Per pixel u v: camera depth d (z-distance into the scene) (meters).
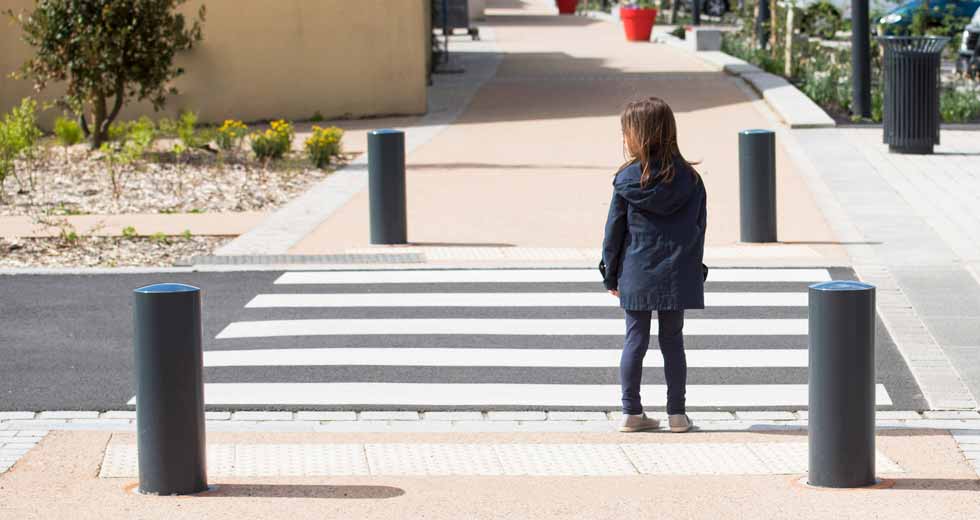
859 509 6.46
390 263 13.44
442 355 10.18
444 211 16.28
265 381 9.52
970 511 6.41
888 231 14.57
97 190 17.92
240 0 27.33
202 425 6.88
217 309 11.65
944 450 7.66
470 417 8.72
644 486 6.97
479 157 20.91
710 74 32.03
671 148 7.89
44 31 21.41
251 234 14.90
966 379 9.36
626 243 8.02
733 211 15.91
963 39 31.44
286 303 11.84
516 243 14.30
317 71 27.61
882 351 10.12
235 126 21.38
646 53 39.00
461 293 12.14
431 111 27.64
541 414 8.78
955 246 13.75
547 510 6.52
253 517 6.39
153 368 6.74
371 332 10.85
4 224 15.49
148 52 21.70
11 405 8.95
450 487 6.96
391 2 27.41
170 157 20.81
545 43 44.06
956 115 24.67
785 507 6.52
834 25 39.84
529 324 11.07
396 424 8.54
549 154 21.12
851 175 18.48
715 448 7.83
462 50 41.59
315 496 6.78
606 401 9.05
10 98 26.86
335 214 16.09
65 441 7.92
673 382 8.26
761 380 9.49
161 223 15.57
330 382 9.48
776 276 12.60
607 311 11.48
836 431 6.86
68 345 10.51
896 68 20.33
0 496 6.79
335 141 20.48
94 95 21.80
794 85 29.88
